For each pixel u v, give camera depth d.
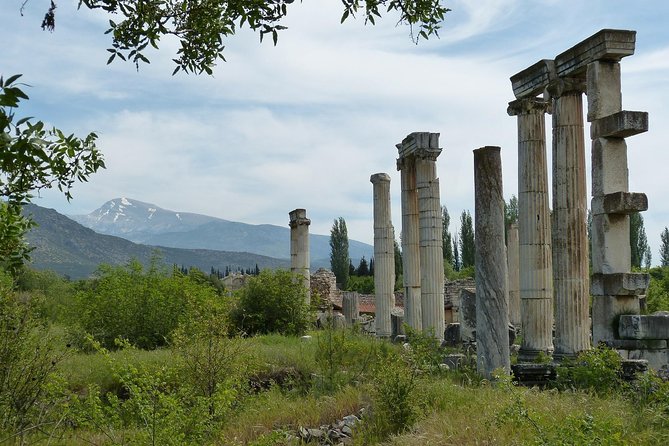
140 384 12.19
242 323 31.31
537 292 22.39
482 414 12.93
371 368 18.39
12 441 11.26
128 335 27.41
